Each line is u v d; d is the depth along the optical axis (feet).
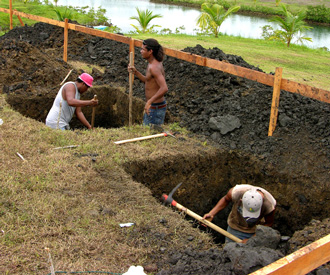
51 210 12.66
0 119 18.93
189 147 19.07
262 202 13.15
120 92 27.14
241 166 19.53
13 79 27.32
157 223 12.90
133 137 19.30
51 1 106.52
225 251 10.63
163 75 19.47
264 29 66.54
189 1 124.67
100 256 10.98
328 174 17.30
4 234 11.31
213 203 20.17
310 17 92.07
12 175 14.55
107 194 14.28
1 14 66.03
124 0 128.06
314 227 13.29
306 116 20.51
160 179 17.85
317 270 10.23
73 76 28.96
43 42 41.22
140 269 8.46
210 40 53.06
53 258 10.64
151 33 61.31
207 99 24.09
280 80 18.43
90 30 30.32
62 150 17.11
